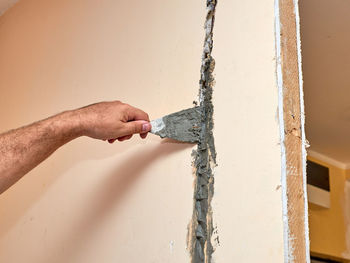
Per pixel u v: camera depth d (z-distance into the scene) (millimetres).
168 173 842
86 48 1242
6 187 756
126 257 870
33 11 1609
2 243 1339
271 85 701
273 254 625
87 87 1186
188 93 846
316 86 2010
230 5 818
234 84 762
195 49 861
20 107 1519
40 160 792
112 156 1013
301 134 704
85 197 1054
